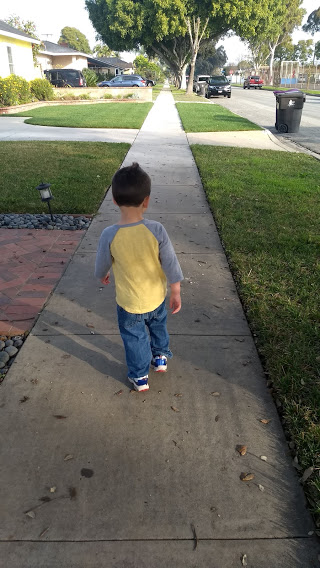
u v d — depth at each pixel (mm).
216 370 2883
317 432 2289
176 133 13758
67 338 3201
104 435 2363
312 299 3643
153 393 2678
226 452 2262
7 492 2037
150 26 37875
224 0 35062
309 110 23844
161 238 2193
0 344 3109
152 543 1821
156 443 2314
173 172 8414
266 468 2172
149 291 2350
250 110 23656
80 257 4531
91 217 5762
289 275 4074
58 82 29094
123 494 2031
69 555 1775
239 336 3246
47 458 2219
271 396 2662
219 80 35000
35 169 8203
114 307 3623
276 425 2445
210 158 9625
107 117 17594
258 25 38875
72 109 21422
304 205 6191
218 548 1806
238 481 2100
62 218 5656
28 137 12406
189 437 2354
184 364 2939
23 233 5156
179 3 35125
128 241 2168
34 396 2641
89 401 2607
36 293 3799
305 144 12602
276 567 1740
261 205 6133
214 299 3758
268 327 3270
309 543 1828
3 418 2469
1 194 6562
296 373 2744
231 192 6824
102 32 40625
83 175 7797
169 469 2160
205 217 5820
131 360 2553
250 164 9102
